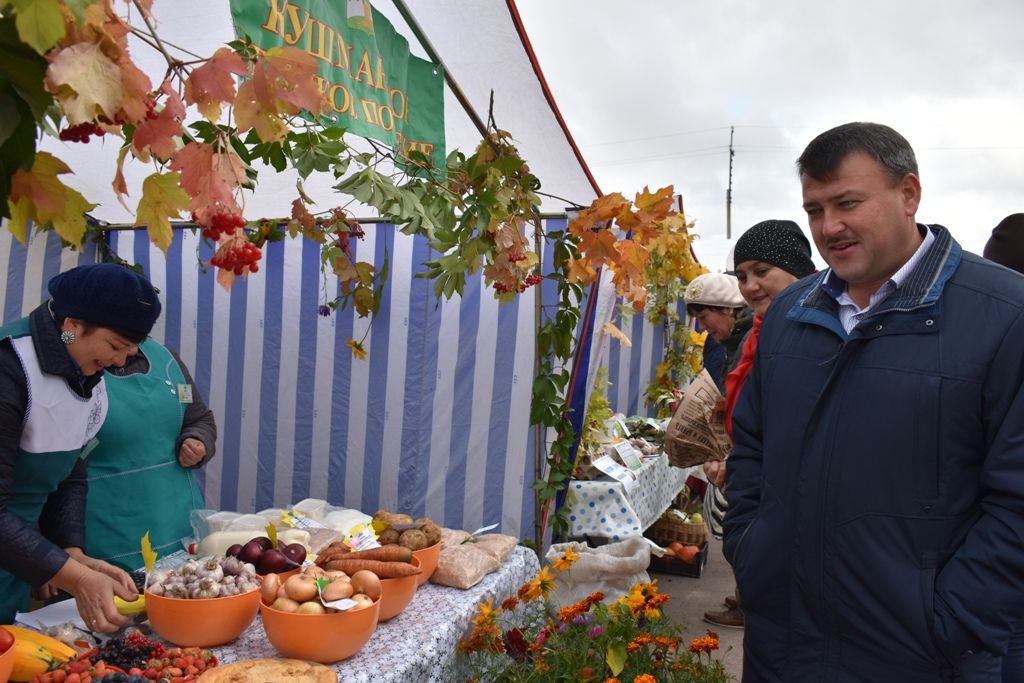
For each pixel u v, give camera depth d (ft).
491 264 8.40
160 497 9.43
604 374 15.93
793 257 8.50
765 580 5.84
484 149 8.89
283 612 5.76
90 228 14.44
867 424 5.23
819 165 5.32
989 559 4.76
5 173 3.05
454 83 8.82
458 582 7.77
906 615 5.00
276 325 14.01
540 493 11.96
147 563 6.65
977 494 5.07
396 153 8.14
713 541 21.59
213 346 14.47
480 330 12.51
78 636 6.08
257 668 5.43
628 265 9.46
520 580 8.91
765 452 5.98
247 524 8.16
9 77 2.93
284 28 6.50
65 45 3.12
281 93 3.85
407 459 12.88
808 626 5.59
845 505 5.30
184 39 8.90
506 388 12.33
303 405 13.78
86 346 6.72
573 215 11.68
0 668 4.97
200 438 9.96
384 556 7.00
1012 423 4.77
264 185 12.36
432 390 12.79
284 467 13.92
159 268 14.76
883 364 5.23
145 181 3.98
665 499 17.13
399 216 7.30
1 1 2.76
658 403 21.40
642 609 7.38
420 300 12.84
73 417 7.01
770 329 6.32
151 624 6.12
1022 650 5.40
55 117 3.27
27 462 6.82
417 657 6.16
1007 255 8.90
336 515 9.35
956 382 4.95
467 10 9.58
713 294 12.21
